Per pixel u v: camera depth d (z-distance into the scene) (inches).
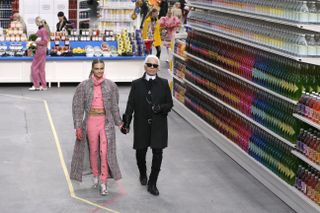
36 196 342.3
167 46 800.3
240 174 391.2
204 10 514.9
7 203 331.0
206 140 470.9
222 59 443.2
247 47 402.9
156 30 786.2
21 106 564.1
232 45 427.8
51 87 659.4
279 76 353.7
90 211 321.4
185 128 507.2
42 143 446.6
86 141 343.3
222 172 394.0
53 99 597.9
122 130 346.0
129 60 676.1
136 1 817.5
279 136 348.2
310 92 326.3
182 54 545.6
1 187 355.3
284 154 343.9
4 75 652.7
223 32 442.6
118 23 800.3
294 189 327.9
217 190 360.2
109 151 339.3
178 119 540.1
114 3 795.4
